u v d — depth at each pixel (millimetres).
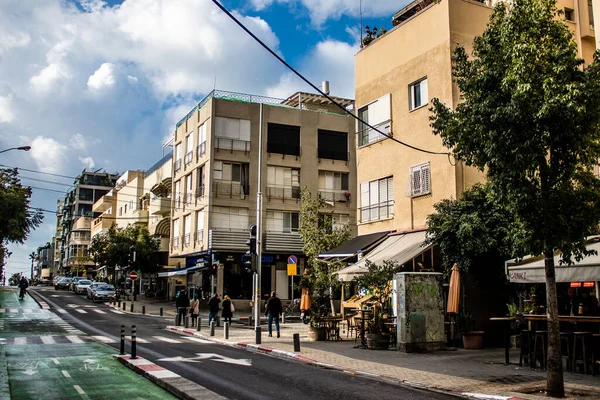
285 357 15859
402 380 11656
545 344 13078
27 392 10500
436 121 12250
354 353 16016
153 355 15398
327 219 30109
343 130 46469
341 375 12648
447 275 18484
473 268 19031
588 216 10078
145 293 57188
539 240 10148
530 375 12078
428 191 21594
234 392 10430
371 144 25391
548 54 10281
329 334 20234
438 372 12578
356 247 23703
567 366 12602
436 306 16734
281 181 43719
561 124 9820
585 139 9977
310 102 48906
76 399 9914
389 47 24766
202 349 17422
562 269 12445
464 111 11258
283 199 43375
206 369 13148
